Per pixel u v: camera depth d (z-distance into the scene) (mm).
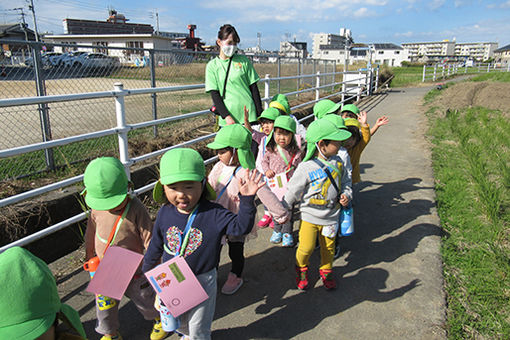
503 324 2562
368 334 2498
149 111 7949
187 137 6266
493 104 14180
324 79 15703
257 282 3092
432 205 4602
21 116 7102
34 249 3551
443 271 3225
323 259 2943
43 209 3613
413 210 4469
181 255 2008
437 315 2660
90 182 2061
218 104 4012
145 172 4770
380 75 22781
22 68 4652
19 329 1089
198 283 1955
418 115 11961
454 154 7105
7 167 4516
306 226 2818
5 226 3307
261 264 3359
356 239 3814
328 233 2822
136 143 5598
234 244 2816
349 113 4172
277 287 3027
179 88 4484
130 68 6820
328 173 2709
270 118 3658
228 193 2736
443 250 3547
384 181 5590
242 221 1936
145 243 2309
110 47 5051
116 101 3592
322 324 2598
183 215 2018
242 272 3203
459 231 3979
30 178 4293
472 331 2498
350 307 2773
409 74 35125
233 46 3867
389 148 7668
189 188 1905
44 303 1138
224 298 2881
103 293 2031
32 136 5836
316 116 4371
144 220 2301
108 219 2246
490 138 8008
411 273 3186
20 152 2773
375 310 2734
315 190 2715
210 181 2852
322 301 2848
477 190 4855
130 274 2062
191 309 2061
